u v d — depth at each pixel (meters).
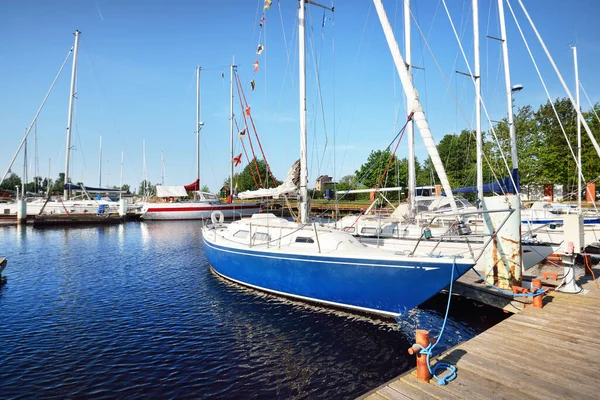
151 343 6.69
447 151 40.25
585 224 12.35
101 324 7.66
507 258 7.70
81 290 10.35
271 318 7.84
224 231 12.17
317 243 8.49
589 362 4.48
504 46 14.14
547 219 12.88
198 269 13.12
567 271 7.69
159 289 10.38
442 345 6.68
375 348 6.48
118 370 5.68
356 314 7.92
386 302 7.44
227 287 10.23
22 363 5.89
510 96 13.85
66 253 16.81
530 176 28.08
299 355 6.23
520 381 4.03
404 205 13.77
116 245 19.39
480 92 14.04
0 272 11.47
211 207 36.69
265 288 9.41
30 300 9.38
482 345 5.02
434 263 6.68
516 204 7.63
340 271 7.81
